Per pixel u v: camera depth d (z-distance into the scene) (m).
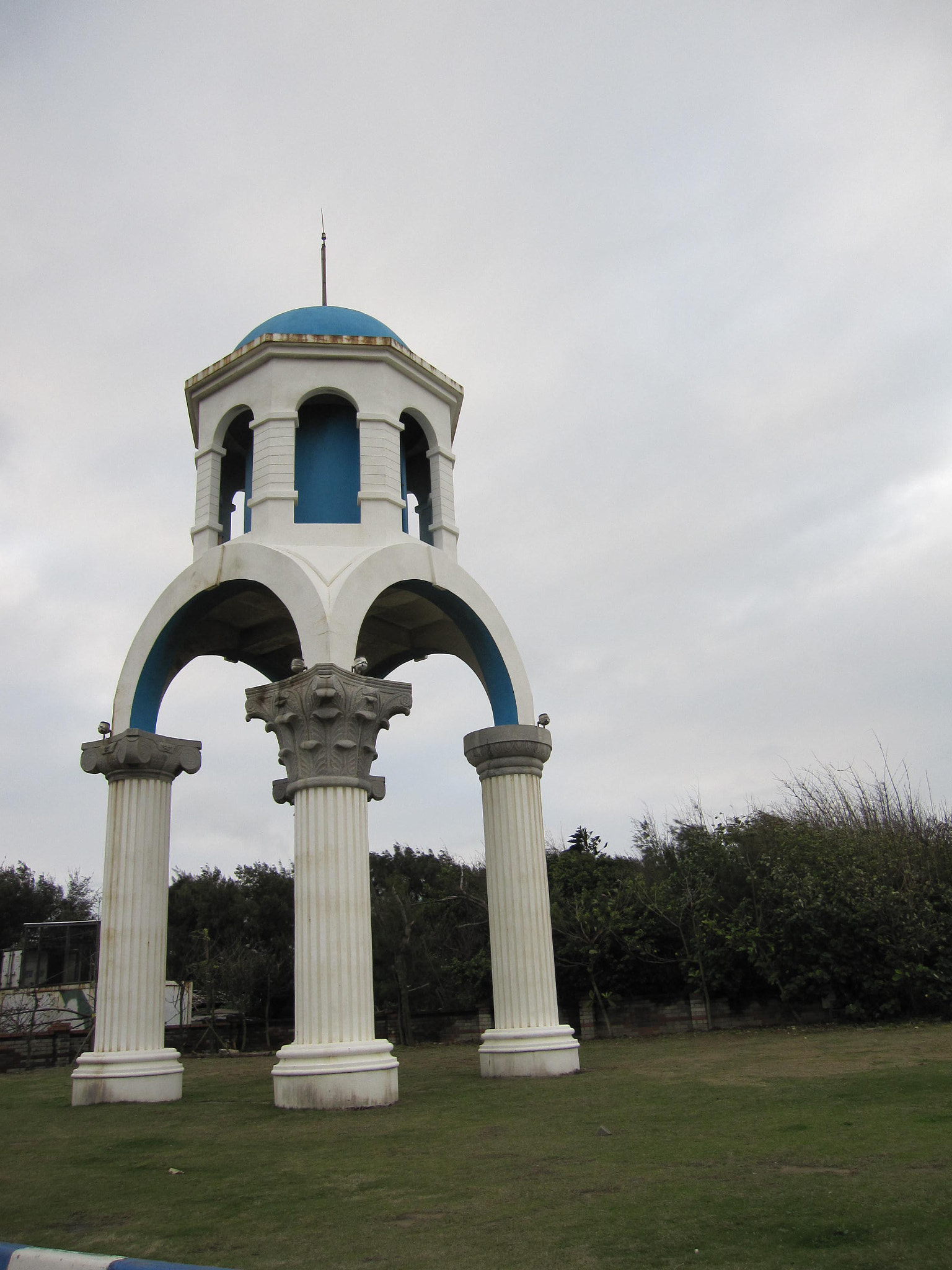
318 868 14.15
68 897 70.94
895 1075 12.77
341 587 15.47
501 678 18.11
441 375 19.05
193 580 17.02
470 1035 31.19
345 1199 7.82
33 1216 7.67
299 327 18.28
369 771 15.02
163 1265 4.96
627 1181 7.79
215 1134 11.61
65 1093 17.84
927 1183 7.01
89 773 17.02
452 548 18.75
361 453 17.45
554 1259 5.87
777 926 25.44
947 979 22.94
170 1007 37.12
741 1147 8.81
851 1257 5.57
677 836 32.44
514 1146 9.71
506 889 17.03
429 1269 5.84
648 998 27.78
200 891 52.38
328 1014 13.60
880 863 24.95
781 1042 19.95
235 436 19.58
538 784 17.69
